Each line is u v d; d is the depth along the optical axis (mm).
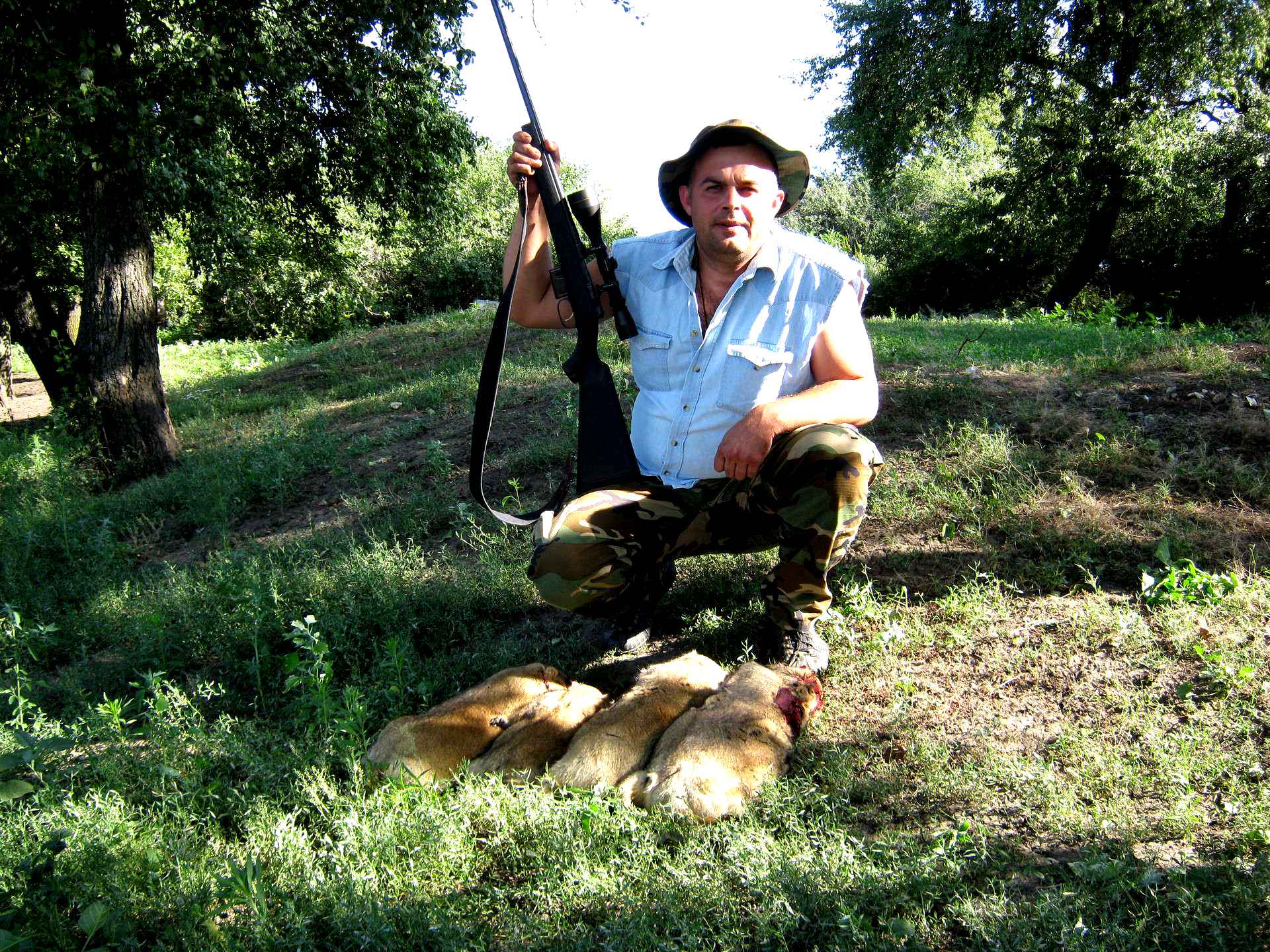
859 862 2482
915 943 2209
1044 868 2465
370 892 2418
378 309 28828
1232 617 3467
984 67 21781
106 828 2668
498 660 3777
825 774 2883
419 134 11836
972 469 4852
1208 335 8602
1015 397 5820
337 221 13375
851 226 43219
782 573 3266
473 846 2648
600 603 3377
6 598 5043
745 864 2443
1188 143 22031
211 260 13086
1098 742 2939
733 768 2770
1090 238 24641
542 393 7715
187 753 3166
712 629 3768
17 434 12336
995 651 3484
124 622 4480
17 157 8180
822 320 3211
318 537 5379
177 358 21125
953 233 28984
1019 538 4215
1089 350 7484
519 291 3449
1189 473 4641
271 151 11750
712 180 3057
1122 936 2152
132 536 6105
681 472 3371
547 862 2562
